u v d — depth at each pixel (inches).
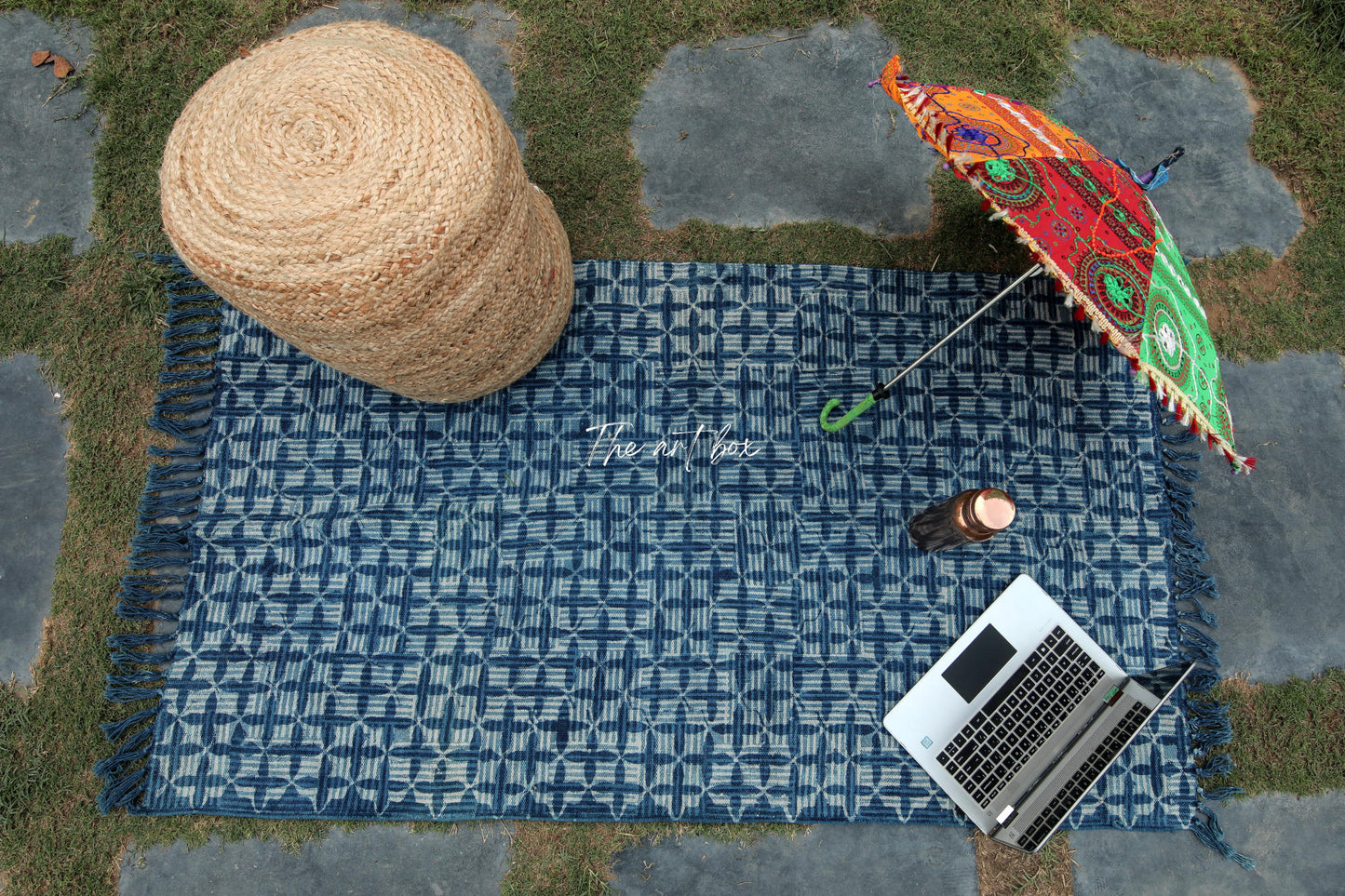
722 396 92.0
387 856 83.3
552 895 83.2
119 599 86.2
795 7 102.2
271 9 99.3
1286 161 102.0
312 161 58.6
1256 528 93.0
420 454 89.6
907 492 90.6
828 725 85.2
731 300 94.3
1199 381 64.2
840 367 93.4
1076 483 92.0
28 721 84.1
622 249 95.7
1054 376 94.2
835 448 91.2
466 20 100.4
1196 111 103.5
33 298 92.0
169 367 90.7
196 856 82.6
